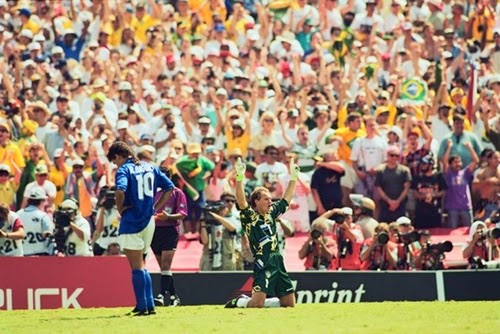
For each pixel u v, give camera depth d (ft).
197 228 311.68
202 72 354.74
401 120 330.54
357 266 269.85
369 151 319.88
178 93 343.67
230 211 274.77
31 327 188.55
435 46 373.40
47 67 352.08
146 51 371.35
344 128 325.62
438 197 318.65
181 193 234.99
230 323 187.93
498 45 374.22
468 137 323.16
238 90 343.26
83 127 326.03
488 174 320.91
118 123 321.11
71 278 242.58
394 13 385.50
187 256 300.61
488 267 266.36
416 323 188.14
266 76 361.10
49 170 306.96
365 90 343.87
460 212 319.68
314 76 358.64
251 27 385.29
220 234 272.51
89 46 366.22
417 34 383.65
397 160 313.53
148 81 351.46
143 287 200.75
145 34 386.52
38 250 268.62
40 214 269.44
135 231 196.85
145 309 201.77
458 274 253.24
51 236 269.23
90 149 313.32
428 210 317.83
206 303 248.52
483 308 214.07
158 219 231.30
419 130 323.16
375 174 314.96
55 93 343.87
